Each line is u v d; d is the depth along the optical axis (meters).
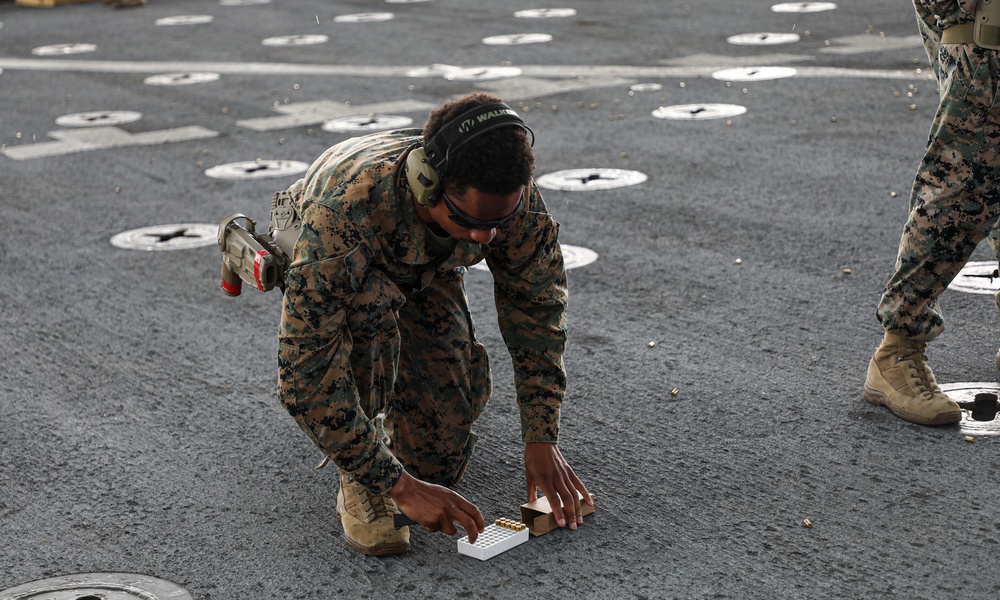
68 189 8.67
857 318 5.48
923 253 4.27
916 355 4.45
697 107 10.46
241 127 10.63
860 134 9.13
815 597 3.27
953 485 3.88
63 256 7.03
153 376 5.16
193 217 7.80
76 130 10.81
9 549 3.73
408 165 3.01
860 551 3.50
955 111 4.12
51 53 15.71
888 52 12.53
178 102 11.94
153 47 15.85
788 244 6.62
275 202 3.59
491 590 3.38
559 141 9.52
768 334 5.34
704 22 15.48
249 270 3.56
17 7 21.22
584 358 5.17
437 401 3.72
